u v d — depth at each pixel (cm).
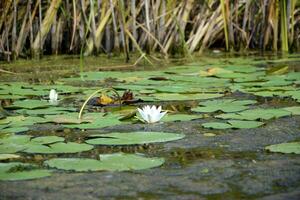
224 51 1076
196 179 325
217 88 638
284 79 688
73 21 1009
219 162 358
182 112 516
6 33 947
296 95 577
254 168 344
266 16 1072
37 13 1002
